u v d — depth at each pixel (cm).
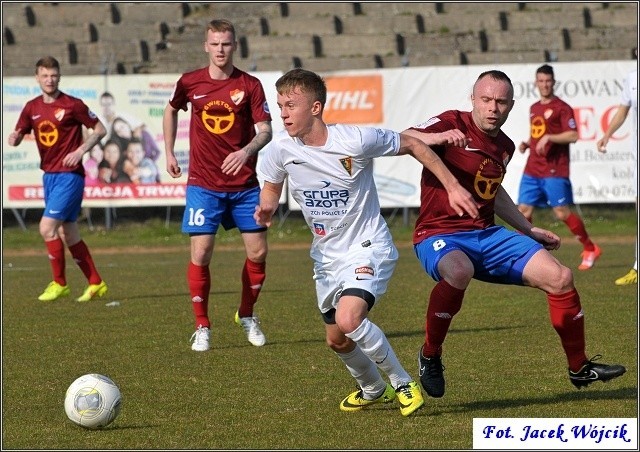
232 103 2167
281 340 2227
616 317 2388
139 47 6306
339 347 1505
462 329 2298
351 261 1464
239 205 2194
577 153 5125
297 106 1429
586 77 5103
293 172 1466
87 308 2823
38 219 5684
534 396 1603
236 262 4238
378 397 1537
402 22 6450
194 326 2464
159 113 5206
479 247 1538
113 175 5225
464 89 5153
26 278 3703
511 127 5138
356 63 5994
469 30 6462
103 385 1438
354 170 1442
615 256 4031
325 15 6719
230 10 6938
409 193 5153
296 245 4959
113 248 5028
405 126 5178
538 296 2884
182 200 5238
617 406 1518
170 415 1515
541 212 5519
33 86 5188
